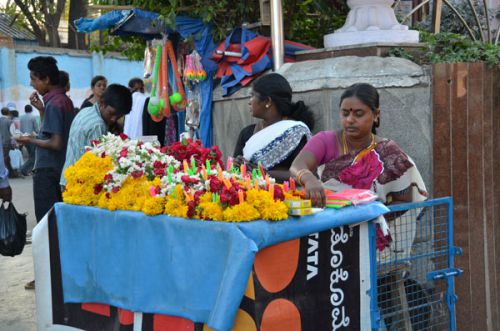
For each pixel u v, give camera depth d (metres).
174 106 5.21
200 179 2.48
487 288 3.70
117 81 19.80
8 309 4.67
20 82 17.84
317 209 2.38
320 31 5.70
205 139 5.10
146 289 2.54
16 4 23.12
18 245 4.68
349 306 2.56
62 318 3.03
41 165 4.91
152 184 2.66
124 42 6.67
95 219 2.80
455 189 3.66
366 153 2.89
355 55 4.09
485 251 3.68
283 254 2.32
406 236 2.92
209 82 5.04
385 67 3.76
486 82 3.61
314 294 2.43
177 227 2.40
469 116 3.61
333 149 2.97
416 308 2.92
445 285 3.01
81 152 4.19
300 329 2.38
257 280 2.23
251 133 3.83
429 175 3.70
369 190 2.75
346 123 2.85
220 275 2.24
